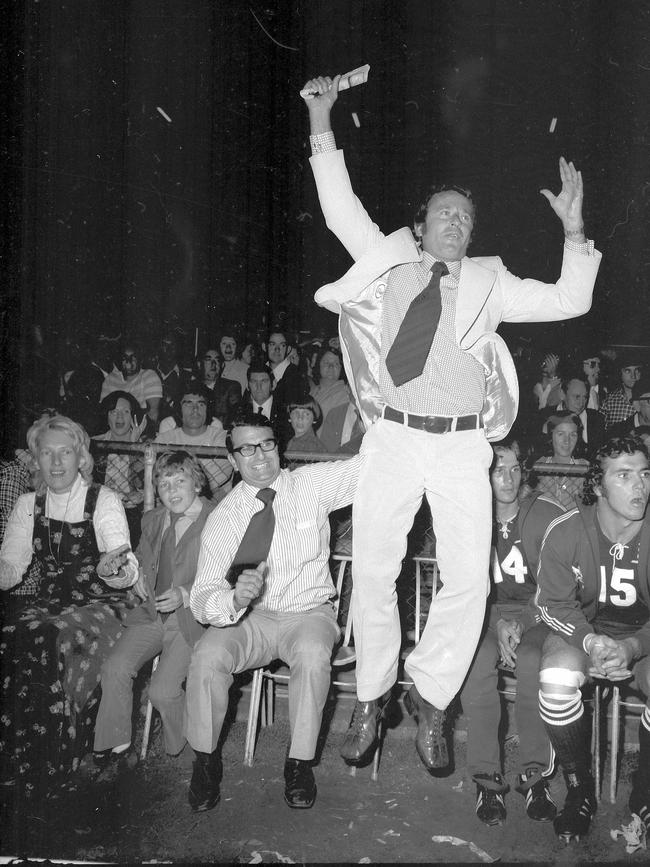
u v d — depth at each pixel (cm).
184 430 513
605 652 310
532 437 462
